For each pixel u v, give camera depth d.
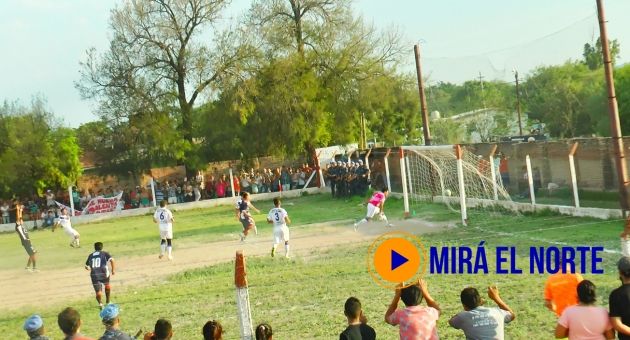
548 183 21.00
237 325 10.94
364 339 6.18
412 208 26.22
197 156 43.09
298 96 41.38
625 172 17.80
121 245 24.08
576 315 6.20
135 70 41.19
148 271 17.59
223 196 40.75
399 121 50.38
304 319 10.91
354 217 25.61
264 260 17.05
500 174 23.17
